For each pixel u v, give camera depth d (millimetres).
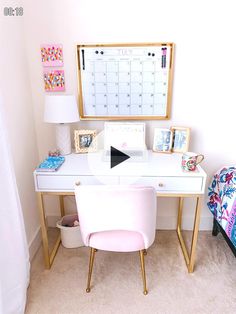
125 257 1784
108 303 1411
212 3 1579
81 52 1694
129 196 1143
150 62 1697
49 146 1936
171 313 1346
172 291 1488
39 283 1556
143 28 1655
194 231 1537
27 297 1451
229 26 1613
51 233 2076
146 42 1659
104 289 1508
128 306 1391
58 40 1701
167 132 1751
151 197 1188
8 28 1457
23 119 1672
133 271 1652
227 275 1609
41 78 1783
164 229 2115
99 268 1678
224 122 1815
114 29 1666
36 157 1912
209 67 1701
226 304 1401
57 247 1866
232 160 1902
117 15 1638
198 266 1686
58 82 1785
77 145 1751
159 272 1638
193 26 1629
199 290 1495
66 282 1563
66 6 1632
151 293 1474
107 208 1188
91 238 1353
